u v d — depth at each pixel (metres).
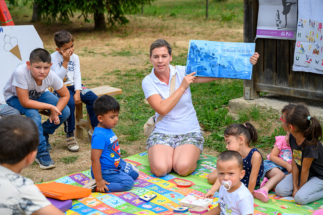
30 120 2.21
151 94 4.32
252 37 6.26
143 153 4.96
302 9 5.57
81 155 5.01
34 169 4.54
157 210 3.28
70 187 3.53
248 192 2.84
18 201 2.08
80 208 3.31
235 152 2.82
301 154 3.43
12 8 23.78
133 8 17.05
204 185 3.90
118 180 3.67
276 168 3.88
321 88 5.76
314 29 5.52
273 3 5.87
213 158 4.75
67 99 4.66
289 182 3.64
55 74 4.53
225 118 6.16
